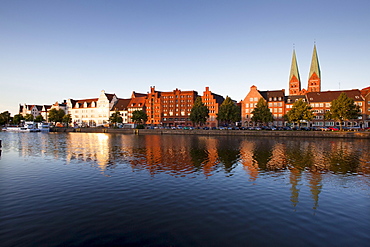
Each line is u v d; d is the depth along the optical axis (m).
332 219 15.62
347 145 57.78
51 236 13.53
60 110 176.62
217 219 15.60
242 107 142.12
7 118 195.25
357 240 13.19
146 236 13.59
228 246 12.63
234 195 20.08
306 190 21.42
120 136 99.25
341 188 22.05
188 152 45.38
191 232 14.01
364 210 17.06
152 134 114.81
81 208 17.33
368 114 119.81
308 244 12.80
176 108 155.62
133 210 17.00
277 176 26.36
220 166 31.75
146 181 24.27
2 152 46.31
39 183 23.59
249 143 63.78
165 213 16.52
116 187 22.25
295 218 15.75
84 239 13.26
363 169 29.95
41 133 126.50
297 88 185.75
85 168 30.61
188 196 19.83
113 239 13.27
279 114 135.88
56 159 37.69
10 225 14.73
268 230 14.22
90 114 190.88
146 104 167.38
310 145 57.97
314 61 180.00
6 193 20.53
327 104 126.81
